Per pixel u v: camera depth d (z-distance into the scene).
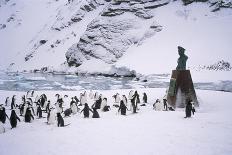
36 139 15.98
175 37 80.44
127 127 17.77
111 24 92.19
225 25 80.00
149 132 16.27
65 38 127.50
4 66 138.88
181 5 91.00
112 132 16.62
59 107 24.31
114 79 70.50
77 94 37.00
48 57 121.94
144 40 85.25
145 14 91.88
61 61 113.12
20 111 24.91
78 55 93.81
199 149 12.93
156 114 22.84
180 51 28.17
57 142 15.14
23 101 28.39
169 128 17.03
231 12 84.50
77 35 124.88
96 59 89.19
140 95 35.12
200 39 76.50
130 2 94.75
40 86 56.84
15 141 15.85
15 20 185.62
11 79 73.38
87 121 20.45
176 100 27.30
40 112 23.77
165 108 26.23
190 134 15.49
